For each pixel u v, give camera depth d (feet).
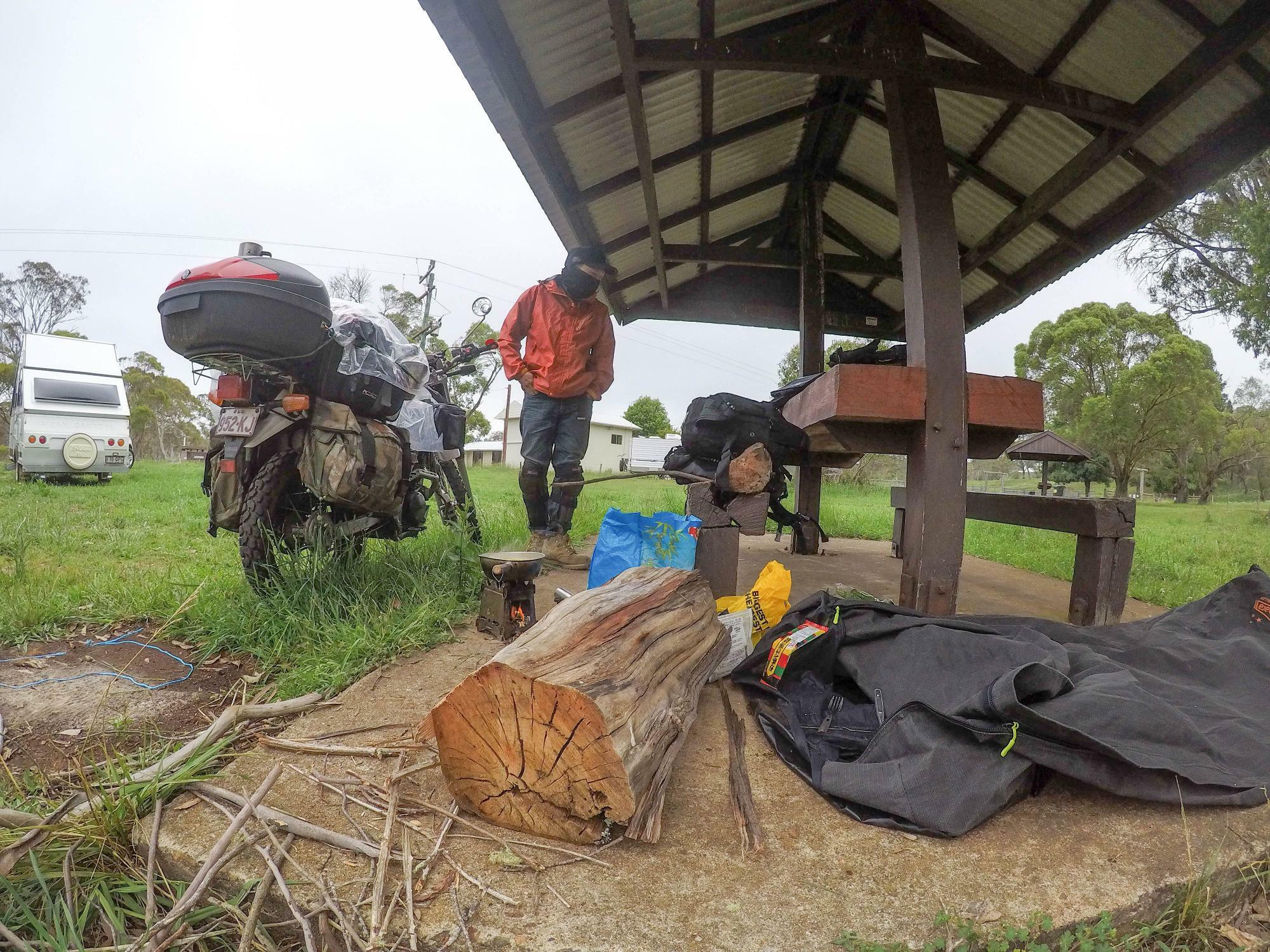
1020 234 16.22
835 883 4.58
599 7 9.28
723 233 21.24
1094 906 4.42
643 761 4.91
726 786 5.83
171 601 10.85
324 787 5.64
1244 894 4.99
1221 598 8.85
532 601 9.25
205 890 4.60
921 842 5.07
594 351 15.08
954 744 5.64
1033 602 13.25
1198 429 101.71
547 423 14.67
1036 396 9.65
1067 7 10.05
